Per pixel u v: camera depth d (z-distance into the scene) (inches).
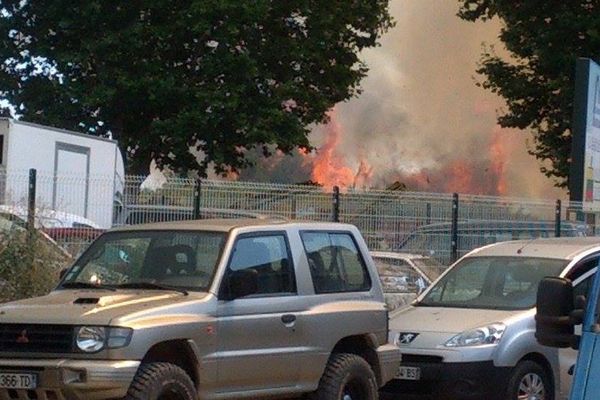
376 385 581.0
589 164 1282.0
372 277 592.7
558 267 684.7
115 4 1854.1
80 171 1173.7
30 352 478.3
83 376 463.2
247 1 1824.6
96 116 1907.0
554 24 1839.3
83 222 851.4
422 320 656.4
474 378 627.2
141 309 480.4
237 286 510.3
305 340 542.3
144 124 1914.4
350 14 2000.5
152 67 1836.9
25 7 1909.4
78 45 1881.2
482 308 671.1
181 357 496.7
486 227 1063.6
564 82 1822.1
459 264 717.9
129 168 1895.9
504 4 1913.1
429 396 639.1
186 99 1843.0
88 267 545.3
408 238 1005.8
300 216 940.0
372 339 580.7
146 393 467.2
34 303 504.4
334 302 562.6
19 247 775.7
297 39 1935.3
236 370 509.0
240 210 907.4
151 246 538.0
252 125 1843.0
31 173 807.7
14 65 1927.9
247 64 1843.0
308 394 556.4
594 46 1824.6
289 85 1898.4
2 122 1069.1
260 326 520.7
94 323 470.6
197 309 496.4
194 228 538.0
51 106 1899.6
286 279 543.5
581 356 328.2
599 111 1309.1
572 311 339.9
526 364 639.1
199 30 1803.6
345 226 590.6
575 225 1167.6
